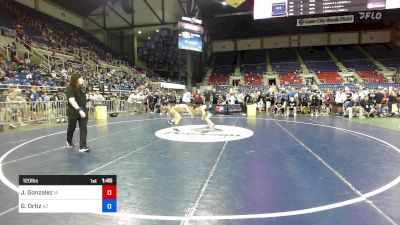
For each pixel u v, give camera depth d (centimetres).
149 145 733
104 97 1802
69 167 518
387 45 4306
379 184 426
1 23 2120
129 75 3048
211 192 394
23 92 1388
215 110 1984
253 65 4397
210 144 748
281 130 1032
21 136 880
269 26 4531
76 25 3362
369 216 319
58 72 2028
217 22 4109
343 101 1772
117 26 3497
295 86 3469
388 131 1009
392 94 1742
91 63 2730
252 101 2019
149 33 3831
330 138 848
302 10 1848
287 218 314
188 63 3034
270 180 446
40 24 2655
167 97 2108
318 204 352
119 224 304
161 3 3056
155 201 363
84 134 652
